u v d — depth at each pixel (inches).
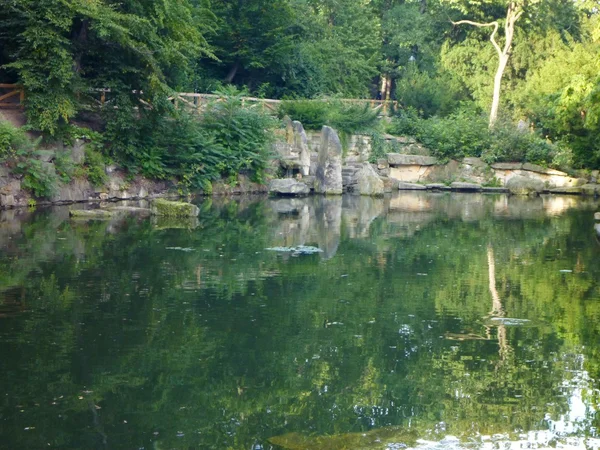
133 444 217.6
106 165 928.3
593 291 429.7
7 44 862.5
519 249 595.8
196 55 996.6
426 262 525.0
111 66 916.0
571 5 1913.1
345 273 475.5
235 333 330.6
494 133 1446.9
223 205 940.6
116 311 359.6
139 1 900.6
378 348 314.5
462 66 1920.5
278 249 566.6
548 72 1593.3
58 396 251.8
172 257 512.7
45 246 537.0
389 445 220.4
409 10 2049.7
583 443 221.9
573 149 1258.6
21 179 797.9
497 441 223.6
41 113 812.6
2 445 214.4
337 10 1898.4
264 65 1509.6
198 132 1071.6
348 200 1083.3
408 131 1472.7
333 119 1347.2
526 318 366.6
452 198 1178.0
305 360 297.0
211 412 242.8
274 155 1203.9
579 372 286.0
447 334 336.5
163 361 289.7
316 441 222.5
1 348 297.9
